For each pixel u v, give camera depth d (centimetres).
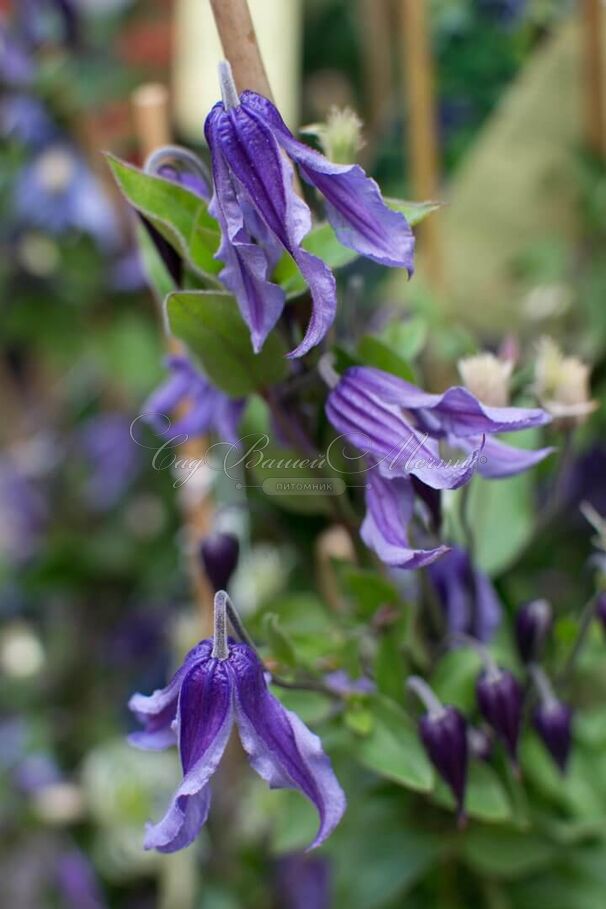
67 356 70
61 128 67
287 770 31
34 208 66
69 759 74
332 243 34
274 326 34
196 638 51
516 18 67
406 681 38
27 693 76
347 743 38
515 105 59
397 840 43
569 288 59
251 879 55
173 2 72
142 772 65
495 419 33
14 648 78
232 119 31
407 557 32
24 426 97
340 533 45
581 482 60
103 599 76
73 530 77
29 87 66
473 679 40
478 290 60
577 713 44
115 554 73
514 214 60
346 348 36
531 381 41
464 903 47
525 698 41
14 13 67
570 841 44
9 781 69
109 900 66
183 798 31
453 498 42
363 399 34
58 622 78
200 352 35
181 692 31
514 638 43
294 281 34
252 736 31
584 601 42
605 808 43
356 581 39
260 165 31
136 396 69
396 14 79
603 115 58
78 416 79
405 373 36
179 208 35
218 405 39
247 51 34
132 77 68
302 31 92
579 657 43
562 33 58
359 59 93
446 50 66
